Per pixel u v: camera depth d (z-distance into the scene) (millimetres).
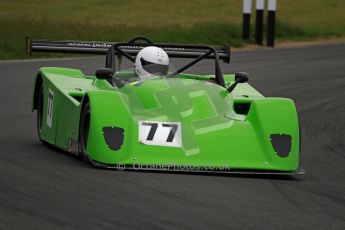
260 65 85750
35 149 37062
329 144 44281
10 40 94188
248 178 32031
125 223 23656
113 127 31984
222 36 122500
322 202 28688
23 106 51781
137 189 28234
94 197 26688
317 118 53281
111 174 30578
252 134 33250
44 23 113688
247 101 38438
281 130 33250
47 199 26094
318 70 83438
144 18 162750
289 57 97688
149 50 38156
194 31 122688
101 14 163875
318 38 142000
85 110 33625
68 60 85312
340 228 24875
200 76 40406
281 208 27141
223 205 26812
